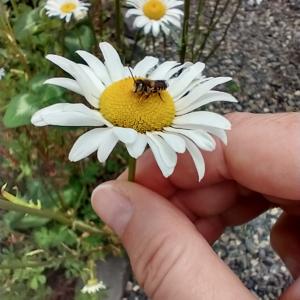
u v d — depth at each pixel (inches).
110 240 5.8
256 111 8.4
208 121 3.0
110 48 3.5
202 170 3.1
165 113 3.0
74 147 2.8
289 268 5.0
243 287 3.1
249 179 3.8
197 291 3.1
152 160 4.3
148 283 3.4
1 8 5.9
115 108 3.0
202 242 3.4
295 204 4.5
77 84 3.2
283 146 3.5
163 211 3.6
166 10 6.5
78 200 5.9
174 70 3.5
